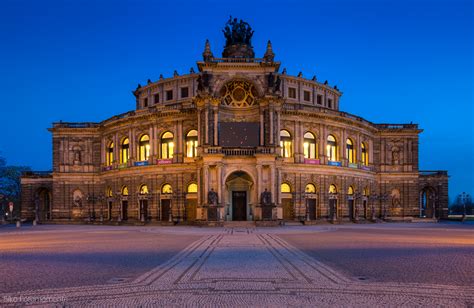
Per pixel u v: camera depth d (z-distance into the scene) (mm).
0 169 130000
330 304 15148
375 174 92500
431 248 32562
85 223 87250
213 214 66188
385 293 16797
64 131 92000
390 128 94000
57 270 22531
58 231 59594
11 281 19609
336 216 80312
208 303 15297
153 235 48125
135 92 95500
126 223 79562
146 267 23328
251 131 71250
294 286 18047
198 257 27125
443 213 97562
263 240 39531
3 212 121000
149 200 80062
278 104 71500
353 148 87000
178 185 77750
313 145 80750
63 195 91250
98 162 91875
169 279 19625
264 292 16953
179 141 78438
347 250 31156
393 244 35844
